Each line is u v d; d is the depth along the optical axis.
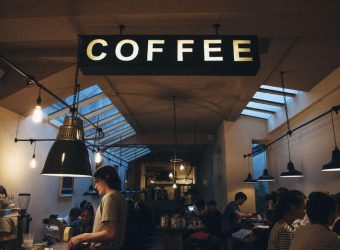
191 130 10.20
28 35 3.56
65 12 3.15
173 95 6.48
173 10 3.08
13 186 5.22
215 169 10.47
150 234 10.80
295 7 3.00
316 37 3.69
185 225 6.41
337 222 3.22
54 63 4.53
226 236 5.75
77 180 8.51
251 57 2.54
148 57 2.56
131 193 14.81
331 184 5.06
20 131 5.50
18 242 3.56
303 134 6.24
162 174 17.75
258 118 8.48
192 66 2.53
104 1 3.14
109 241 2.52
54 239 4.67
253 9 3.04
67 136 2.61
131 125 9.29
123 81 5.63
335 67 4.66
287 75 5.03
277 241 2.41
